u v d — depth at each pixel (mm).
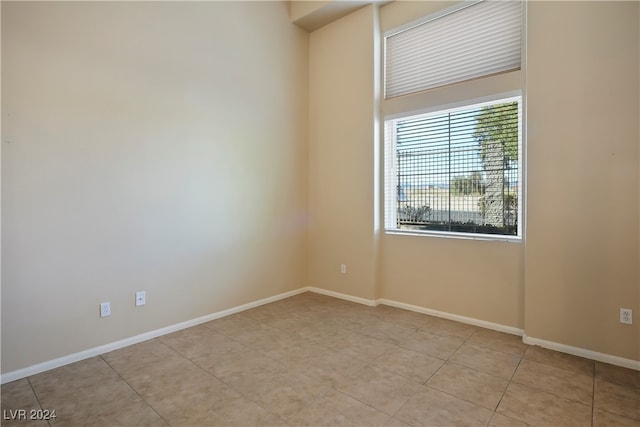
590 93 2467
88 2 2525
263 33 3779
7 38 2184
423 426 1768
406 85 3643
